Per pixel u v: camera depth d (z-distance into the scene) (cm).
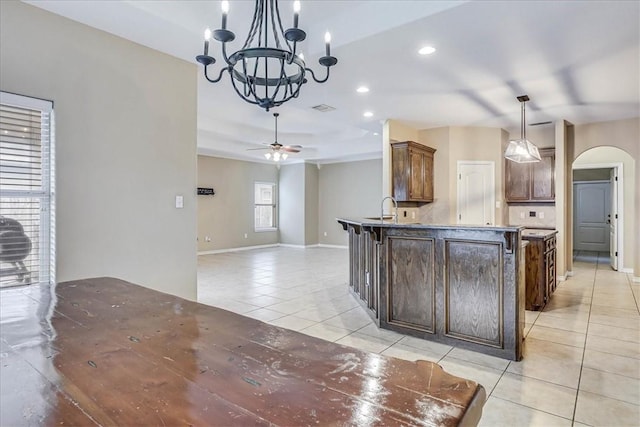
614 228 702
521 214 700
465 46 333
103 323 150
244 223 1052
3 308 172
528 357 293
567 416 211
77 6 269
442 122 623
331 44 332
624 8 270
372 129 683
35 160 271
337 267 737
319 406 88
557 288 543
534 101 502
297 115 698
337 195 1101
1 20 253
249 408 87
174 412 85
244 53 188
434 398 91
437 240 321
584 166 714
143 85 332
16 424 81
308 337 135
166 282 349
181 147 362
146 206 334
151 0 282
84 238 294
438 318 322
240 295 502
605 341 328
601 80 423
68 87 285
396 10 296
